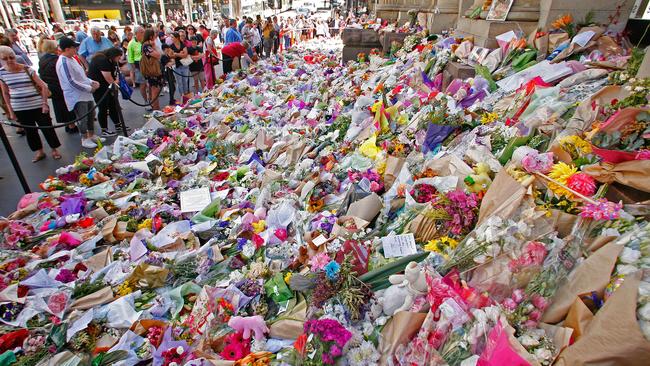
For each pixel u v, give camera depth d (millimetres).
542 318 2105
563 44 5539
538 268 2260
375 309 2535
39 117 6539
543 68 5074
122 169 5734
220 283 3361
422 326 2227
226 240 3996
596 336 1739
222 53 13789
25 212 4730
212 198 4918
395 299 2490
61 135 8180
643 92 3012
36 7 31641
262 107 9086
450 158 3668
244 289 3156
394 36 12336
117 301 3242
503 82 5465
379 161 4625
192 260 3717
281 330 2742
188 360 2719
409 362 2143
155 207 4742
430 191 3406
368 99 6648
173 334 2975
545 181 2740
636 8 6926
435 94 5723
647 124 2607
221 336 2830
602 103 3336
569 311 2027
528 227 2451
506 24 6629
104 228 4289
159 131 7348
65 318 3188
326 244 3311
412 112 5559
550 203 2617
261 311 3012
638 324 1679
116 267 3748
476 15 7625
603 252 2117
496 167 3279
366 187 4199
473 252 2467
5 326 3062
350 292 2582
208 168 5844
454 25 10531
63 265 3807
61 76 6785
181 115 8547
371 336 2377
